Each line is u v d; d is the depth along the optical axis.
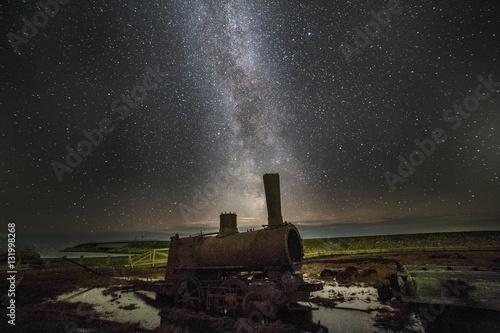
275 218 7.40
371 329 5.34
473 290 4.91
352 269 12.60
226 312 6.80
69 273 14.24
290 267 6.82
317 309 6.87
